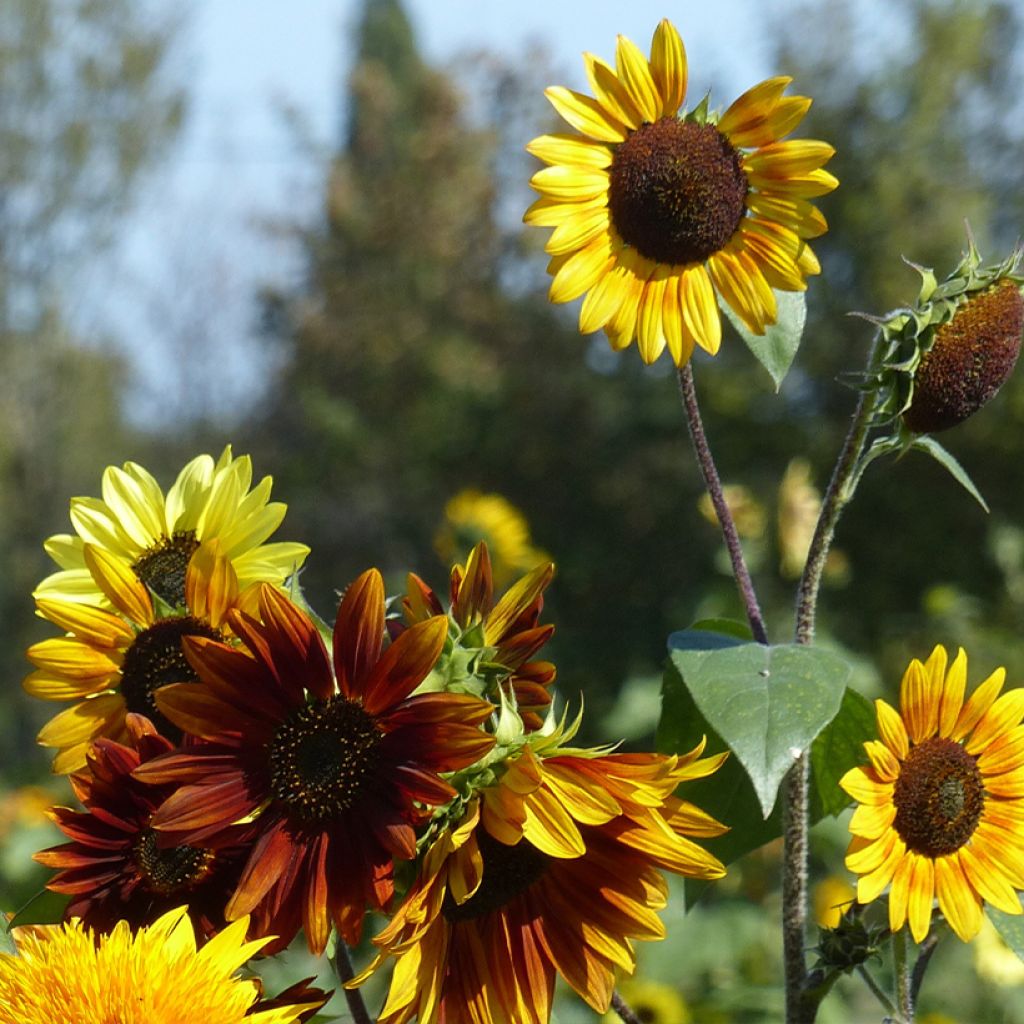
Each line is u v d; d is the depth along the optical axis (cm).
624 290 153
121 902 135
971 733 146
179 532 147
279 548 145
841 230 745
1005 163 811
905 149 757
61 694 144
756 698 142
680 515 809
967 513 665
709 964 228
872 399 148
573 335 998
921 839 144
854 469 149
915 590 662
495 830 130
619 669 743
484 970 136
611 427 884
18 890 276
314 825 132
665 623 768
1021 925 145
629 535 832
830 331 738
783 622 410
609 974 136
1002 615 456
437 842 131
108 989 125
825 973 147
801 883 149
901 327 146
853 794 143
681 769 132
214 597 142
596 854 136
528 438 938
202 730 133
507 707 133
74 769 144
